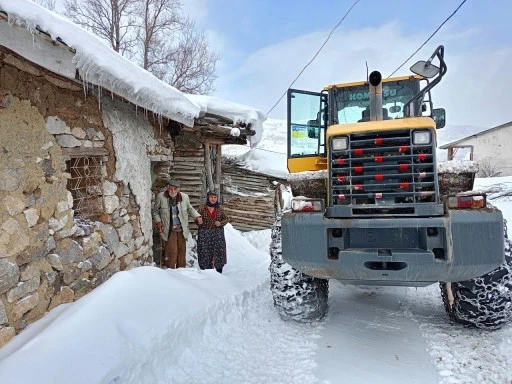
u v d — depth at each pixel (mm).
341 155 2898
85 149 3701
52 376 2057
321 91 4559
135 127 4910
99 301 2807
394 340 3260
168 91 4520
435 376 2631
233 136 7465
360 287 4945
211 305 3490
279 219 3740
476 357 2857
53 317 2807
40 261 2939
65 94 3465
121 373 2270
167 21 14289
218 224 5430
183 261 5422
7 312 2559
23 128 2859
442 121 4414
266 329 3553
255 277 5289
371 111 3334
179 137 7742
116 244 4156
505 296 3049
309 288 3508
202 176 7809
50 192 3119
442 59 2979
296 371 2721
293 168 4289
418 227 2607
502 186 14188
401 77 4504
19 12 2365
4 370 2049
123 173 4465
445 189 3010
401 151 2799
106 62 3244
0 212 2578
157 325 2795
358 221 2684
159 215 5367
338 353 3016
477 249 2484
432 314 3873
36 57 2650
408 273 2662
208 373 2736
